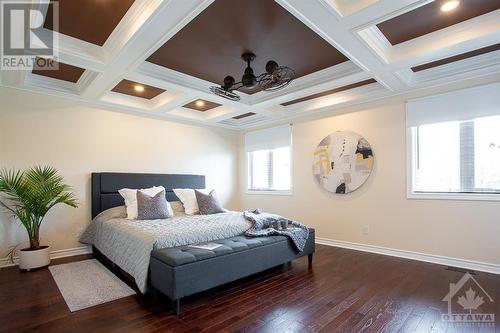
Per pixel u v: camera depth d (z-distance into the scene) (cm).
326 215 455
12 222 342
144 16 212
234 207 607
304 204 488
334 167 445
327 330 195
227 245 271
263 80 299
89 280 290
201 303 238
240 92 410
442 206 340
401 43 276
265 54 293
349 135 430
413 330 194
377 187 397
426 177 361
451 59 311
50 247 368
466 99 324
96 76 320
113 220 353
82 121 405
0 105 341
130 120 455
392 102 386
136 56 266
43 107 372
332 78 336
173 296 215
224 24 237
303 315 217
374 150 402
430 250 348
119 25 238
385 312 220
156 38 235
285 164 533
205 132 560
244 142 610
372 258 369
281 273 313
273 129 545
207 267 238
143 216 357
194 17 209
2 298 246
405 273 308
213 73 341
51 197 329
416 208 360
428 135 361
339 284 279
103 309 227
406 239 368
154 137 483
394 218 379
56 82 370
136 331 195
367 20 213
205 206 422
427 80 343
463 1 214
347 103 425
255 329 197
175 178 489
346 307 229
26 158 357
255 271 281
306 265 342
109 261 339
